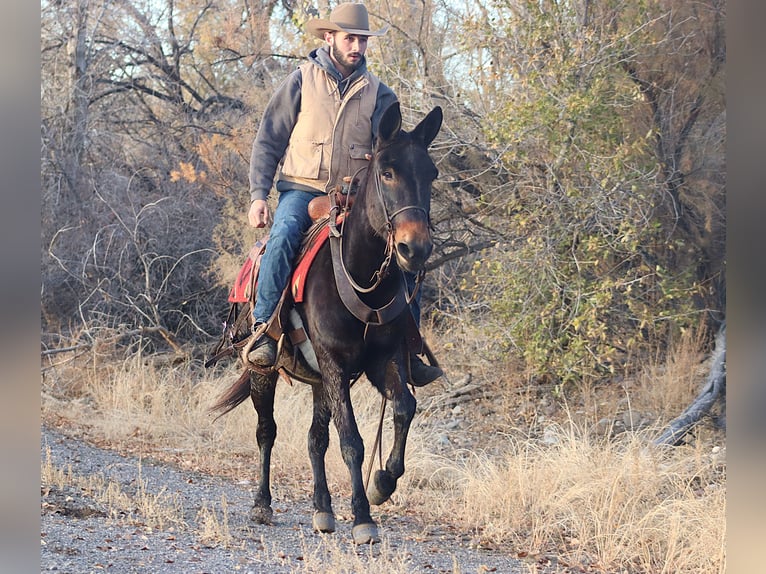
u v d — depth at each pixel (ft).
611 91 39.29
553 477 27.73
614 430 36.09
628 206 37.52
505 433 36.58
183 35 62.69
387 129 20.27
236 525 24.63
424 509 27.73
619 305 40.34
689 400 36.86
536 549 23.13
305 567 19.56
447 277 48.42
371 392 40.24
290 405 38.40
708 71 40.34
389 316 21.09
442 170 44.11
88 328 49.47
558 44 38.99
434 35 46.19
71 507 24.97
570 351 38.68
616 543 23.32
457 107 42.65
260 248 24.77
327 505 23.44
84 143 57.00
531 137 39.11
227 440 37.58
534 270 39.06
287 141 24.56
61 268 51.70
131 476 30.76
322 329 21.45
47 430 38.01
